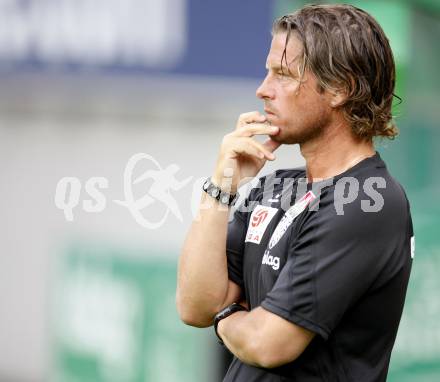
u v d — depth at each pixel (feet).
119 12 87.40
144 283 65.10
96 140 90.53
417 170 74.74
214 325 29.12
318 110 27.96
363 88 27.73
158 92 87.51
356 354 27.53
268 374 28.14
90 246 67.62
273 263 27.96
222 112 86.38
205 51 85.40
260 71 84.23
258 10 83.30
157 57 86.84
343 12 28.02
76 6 88.94
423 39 75.56
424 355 60.39
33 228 90.58
